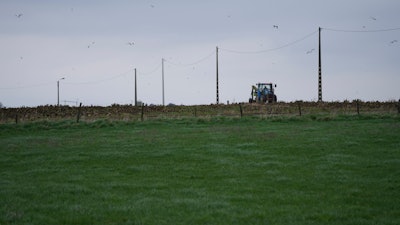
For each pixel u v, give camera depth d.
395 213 38.69
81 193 47.47
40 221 37.16
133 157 71.94
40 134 111.88
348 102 194.12
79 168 63.56
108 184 51.84
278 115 146.62
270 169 60.41
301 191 47.38
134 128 122.62
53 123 131.25
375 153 71.25
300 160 66.69
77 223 36.84
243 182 52.28
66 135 107.69
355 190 47.22
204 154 73.81
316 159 67.06
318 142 84.06
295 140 87.56
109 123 130.50
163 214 39.06
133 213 39.44
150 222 36.72
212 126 123.62
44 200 44.47
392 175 54.72
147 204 42.38
